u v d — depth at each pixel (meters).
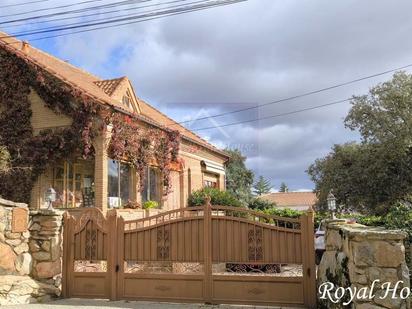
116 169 15.73
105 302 8.61
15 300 8.40
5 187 15.19
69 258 9.33
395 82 27.11
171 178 19.58
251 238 8.27
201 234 8.52
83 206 15.03
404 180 26.05
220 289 8.31
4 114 15.82
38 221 9.44
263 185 66.75
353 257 5.89
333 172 28.62
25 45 18.48
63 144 14.62
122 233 9.02
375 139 27.41
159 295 8.60
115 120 15.03
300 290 7.96
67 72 18.62
